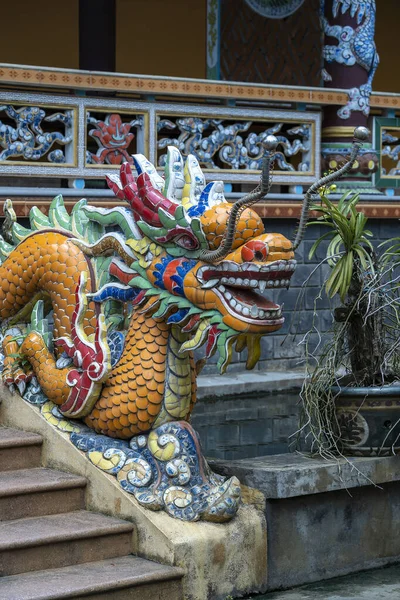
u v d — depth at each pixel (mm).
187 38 15188
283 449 7582
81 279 6480
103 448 6305
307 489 6254
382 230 11789
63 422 6562
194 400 6352
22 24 14141
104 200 9758
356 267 6824
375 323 6750
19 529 5922
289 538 6277
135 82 9992
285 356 11180
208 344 5898
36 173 9547
